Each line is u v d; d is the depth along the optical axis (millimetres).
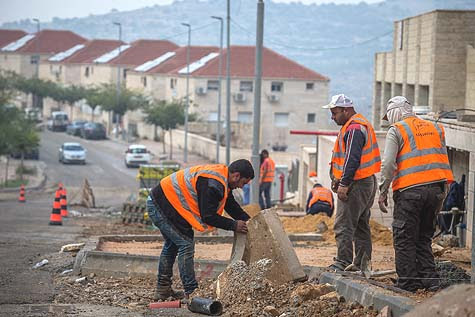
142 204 58969
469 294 12586
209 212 20125
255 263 20391
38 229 50562
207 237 36031
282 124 184000
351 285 18328
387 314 16188
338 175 21734
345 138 21531
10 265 29156
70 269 27391
